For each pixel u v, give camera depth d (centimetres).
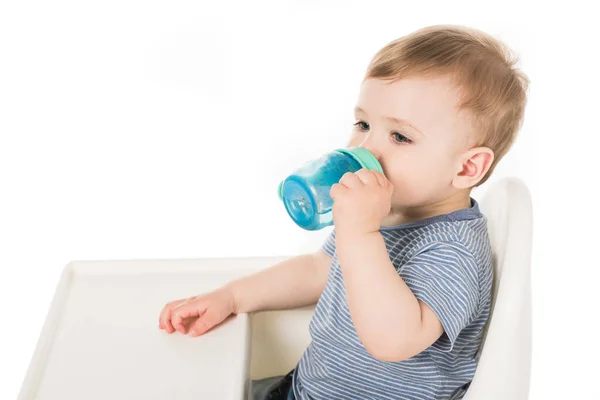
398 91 102
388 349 97
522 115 110
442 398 108
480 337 108
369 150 105
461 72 102
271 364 126
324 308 113
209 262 126
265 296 119
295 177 101
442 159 103
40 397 102
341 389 111
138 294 120
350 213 97
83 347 110
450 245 103
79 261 125
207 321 113
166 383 104
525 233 102
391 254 109
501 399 91
